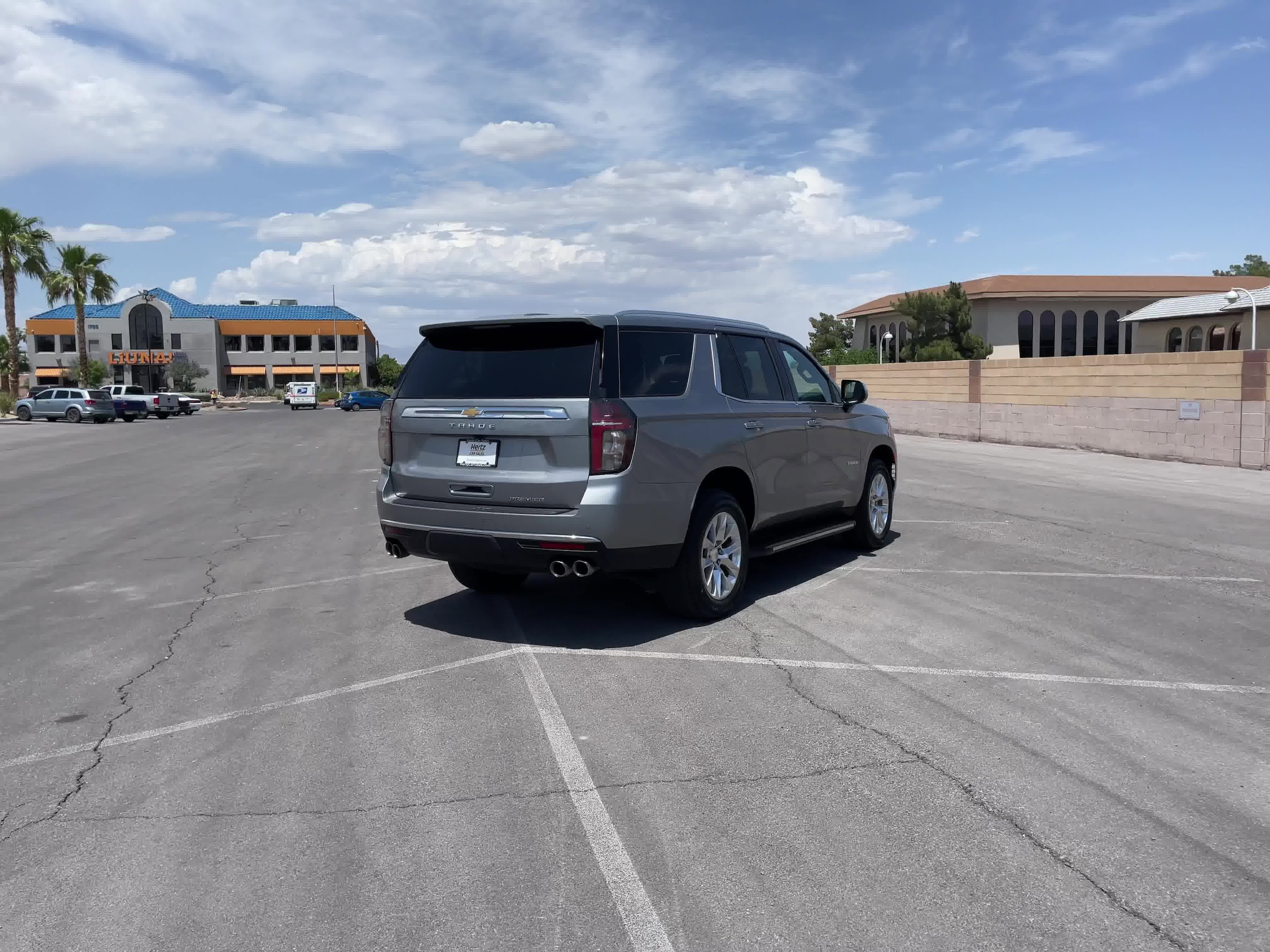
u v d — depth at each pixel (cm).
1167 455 1745
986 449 2050
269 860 341
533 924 300
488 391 595
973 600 697
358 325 9588
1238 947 285
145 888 324
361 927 300
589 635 617
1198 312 3981
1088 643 589
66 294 5631
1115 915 301
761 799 383
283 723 474
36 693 525
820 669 542
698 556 618
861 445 841
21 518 1208
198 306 9650
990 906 307
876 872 328
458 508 597
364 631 640
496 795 389
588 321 577
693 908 308
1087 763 414
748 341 717
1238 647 579
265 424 3891
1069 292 5297
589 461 559
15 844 355
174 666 571
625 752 430
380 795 392
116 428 3778
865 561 840
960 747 432
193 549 966
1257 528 1001
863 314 6128
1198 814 366
